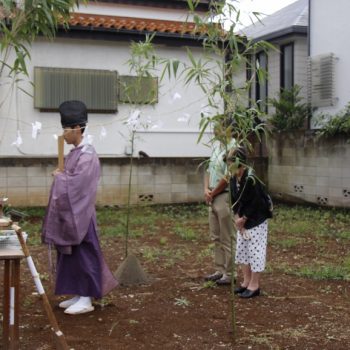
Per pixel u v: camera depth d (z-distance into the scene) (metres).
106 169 11.77
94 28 11.26
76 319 4.82
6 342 3.99
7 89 10.98
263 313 4.99
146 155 12.09
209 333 4.48
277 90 15.43
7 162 11.06
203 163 4.81
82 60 11.68
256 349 4.14
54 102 11.39
